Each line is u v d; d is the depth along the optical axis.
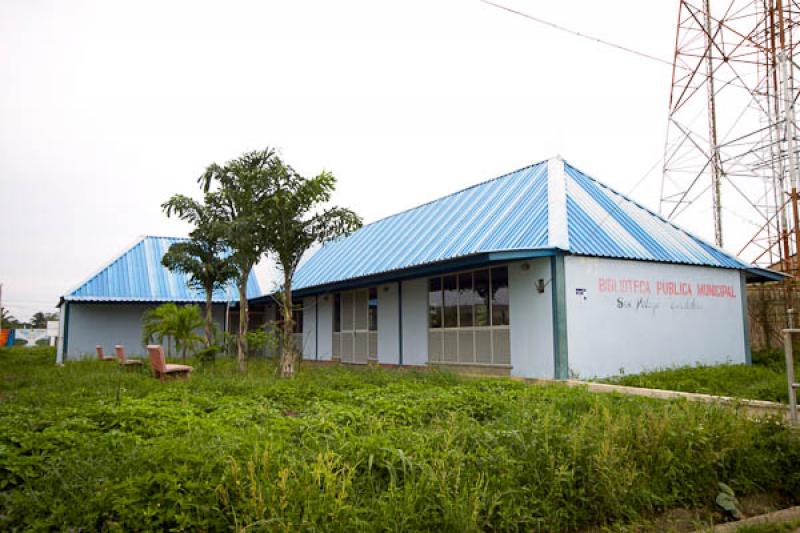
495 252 13.13
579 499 5.05
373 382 11.86
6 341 52.66
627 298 14.80
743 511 5.74
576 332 13.76
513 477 4.99
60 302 26.53
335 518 3.96
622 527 4.97
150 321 22.02
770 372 13.41
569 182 17.23
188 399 9.02
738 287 17.33
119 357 18.05
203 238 18.78
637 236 15.99
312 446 5.54
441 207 21.72
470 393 9.38
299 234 14.44
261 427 6.36
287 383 11.13
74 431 6.25
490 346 15.53
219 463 4.45
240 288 16.56
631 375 13.95
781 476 6.27
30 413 7.40
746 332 17.20
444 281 17.53
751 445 6.36
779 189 21.17
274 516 3.81
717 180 23.27
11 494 4.24
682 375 13.28
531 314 14.27
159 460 4.45
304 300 27.03
